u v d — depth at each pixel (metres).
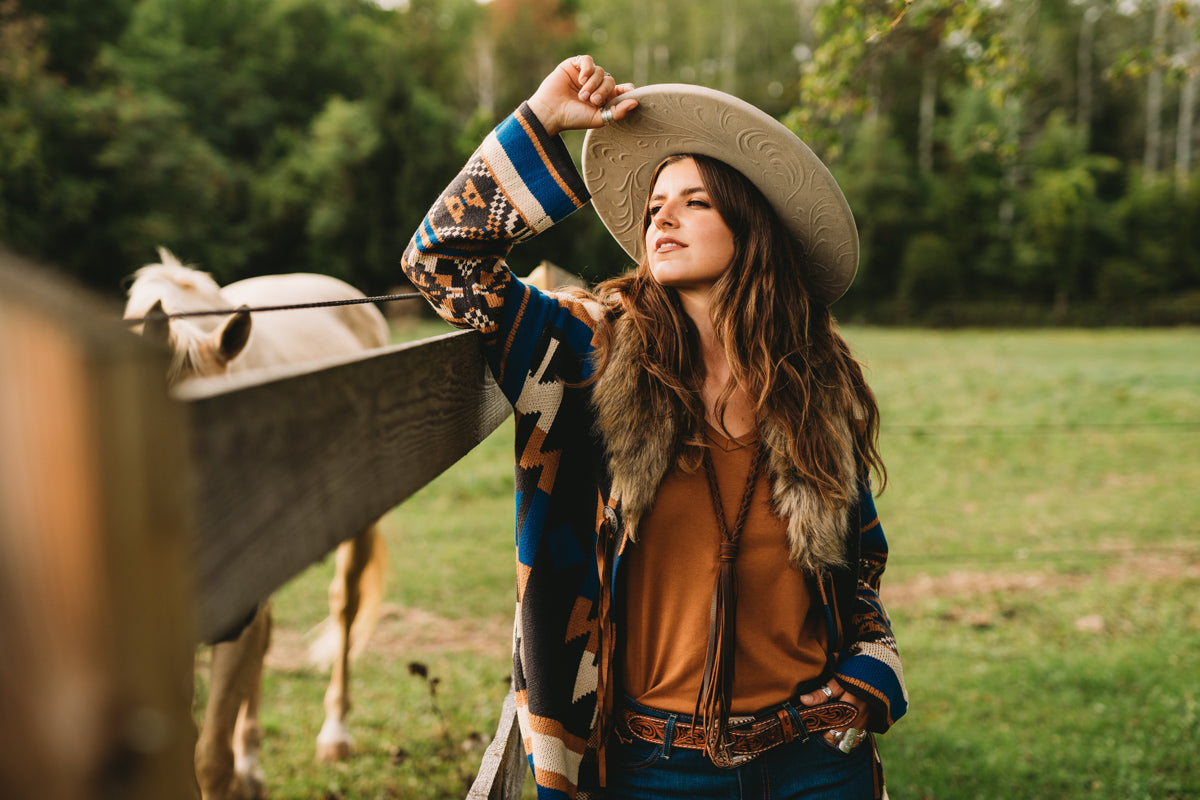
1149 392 13.84
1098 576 5.54
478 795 1.17
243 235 31.45
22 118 24.61
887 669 1.35
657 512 1.29
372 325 3.65
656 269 1.37
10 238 23.55
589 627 1.30
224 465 0.49
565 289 1.50
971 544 6.25
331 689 3.21
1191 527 6.70
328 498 0.65
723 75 40.34
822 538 1.27
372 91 36.09
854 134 40.97
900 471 8.56
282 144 35.19
